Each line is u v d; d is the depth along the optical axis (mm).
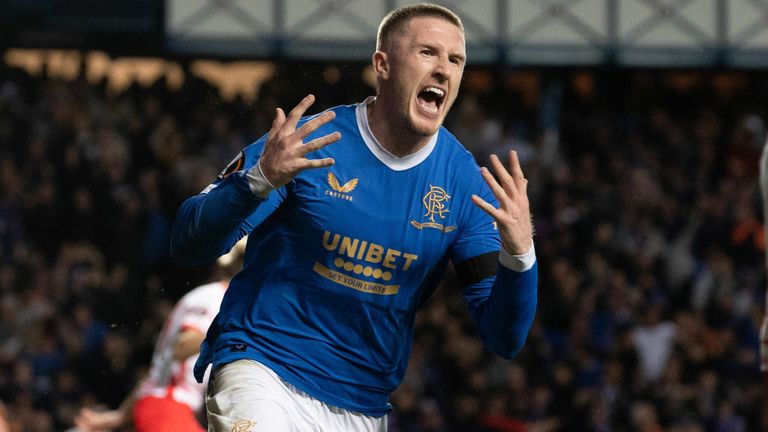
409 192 8945
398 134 8883
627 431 24688
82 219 28641
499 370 25172
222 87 32156
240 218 8352
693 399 25047
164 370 14359
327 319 8883
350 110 9078
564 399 24531
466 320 26531
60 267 27422
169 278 27516
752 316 27047
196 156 29578
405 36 8797
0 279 27344
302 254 8836
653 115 31688
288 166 8133
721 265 27531
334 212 8797
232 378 8727
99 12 30078
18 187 29031
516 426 24109
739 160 30750
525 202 8484
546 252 27984
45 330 25719
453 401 24562
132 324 26812
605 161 30766
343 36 29516
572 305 26469
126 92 31016
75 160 29359
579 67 30156
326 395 8906
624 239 28188
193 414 14344
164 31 29984
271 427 8414
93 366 25688
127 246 28172
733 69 30031
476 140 30234
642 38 29953
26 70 31250
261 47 29703
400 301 8984
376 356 9016
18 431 24641
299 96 29703
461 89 32406
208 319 13883
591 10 30031
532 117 31531
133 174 29672
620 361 25516
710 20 30000
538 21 29953
